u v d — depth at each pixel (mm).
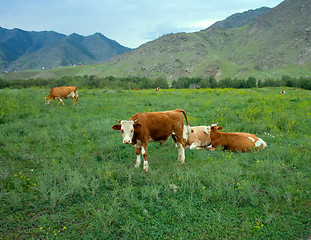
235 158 7156
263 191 5418
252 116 12156
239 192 5250
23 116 12242
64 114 13000
